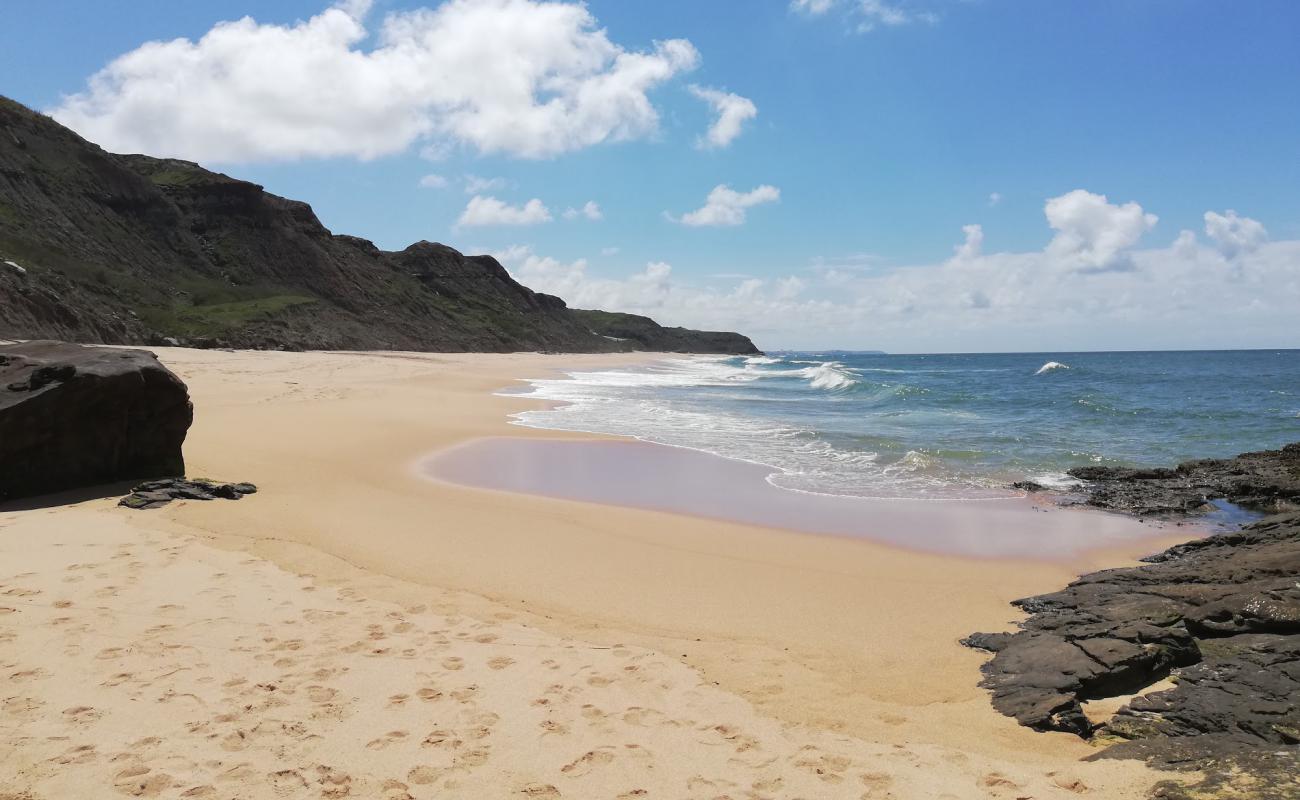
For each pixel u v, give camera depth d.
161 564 7.35
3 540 7.89
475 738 4.45
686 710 4.94
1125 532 10.48
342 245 92.06
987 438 19.25
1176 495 12.77
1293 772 3.89
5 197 54.72
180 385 11.34
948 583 8.11
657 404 28.05
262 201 78.06
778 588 7.75
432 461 14.31
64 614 5.96
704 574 8.14
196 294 62.53
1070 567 8.80
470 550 8.59
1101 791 4.02
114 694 4.75
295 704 4.75
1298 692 4.76
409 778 4.01
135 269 61.38
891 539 9.94
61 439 10.32
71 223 59.62
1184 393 35.12
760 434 19.52
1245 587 6.45
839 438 18.86
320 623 6.15
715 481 13.49
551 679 5.30
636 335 154.38
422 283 105.06
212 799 3.75
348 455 14.12
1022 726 4.87
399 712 4.71
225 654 5.43
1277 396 33.25
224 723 4.48
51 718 4.42
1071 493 13.06
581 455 15.80
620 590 7.49
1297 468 14.20
